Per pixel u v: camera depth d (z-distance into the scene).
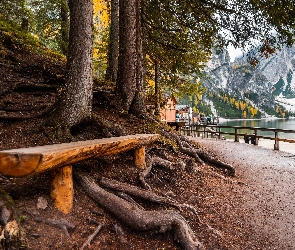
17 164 2.59
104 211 3.68
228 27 7.96
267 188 7.11
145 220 3.48
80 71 5.21
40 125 5.12
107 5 14.95
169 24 9.53
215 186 6.20
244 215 5.09
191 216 4.21
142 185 4.71
